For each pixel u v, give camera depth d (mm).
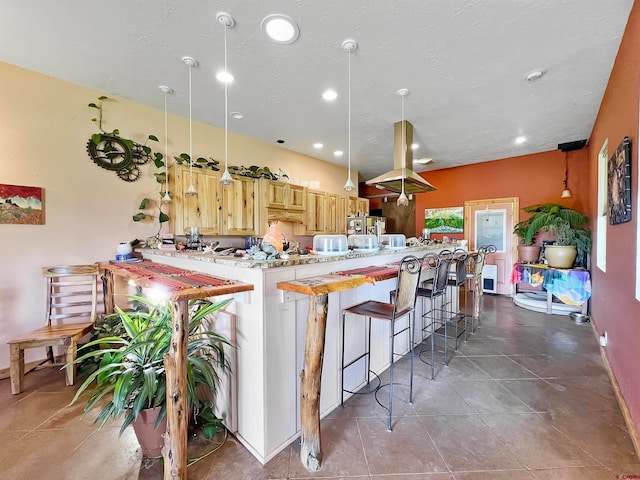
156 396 1505
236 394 1743
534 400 2117
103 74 2646
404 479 1448
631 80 1909
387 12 1847
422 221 6629
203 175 3547
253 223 4039
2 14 1896
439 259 2467
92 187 2965
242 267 1643
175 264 2467
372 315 1935
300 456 1597
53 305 2676
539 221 4426
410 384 2146
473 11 1828
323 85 2789
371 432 1794
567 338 3344
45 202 2705
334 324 2049
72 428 1846
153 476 1484
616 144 2375
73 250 2855
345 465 1540
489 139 4355
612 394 2184
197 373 1698
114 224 3102
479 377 2465
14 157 2549
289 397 1715
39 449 1667
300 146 4781
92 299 2781
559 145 4617
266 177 4320
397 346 2854
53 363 2656
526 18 1887
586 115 3459
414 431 1800
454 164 5949
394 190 4312
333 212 5430
